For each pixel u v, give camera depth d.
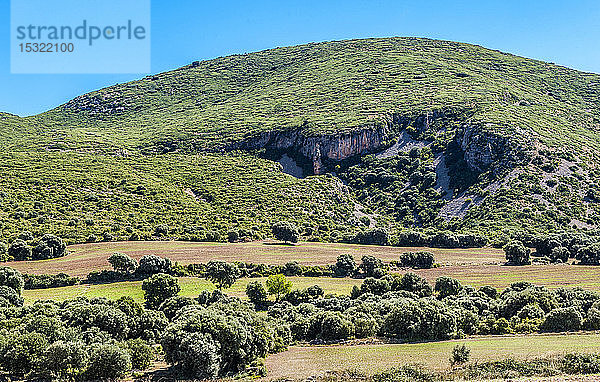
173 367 42.88
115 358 40.09
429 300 59.06
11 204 129.38
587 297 65.25
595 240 119.94
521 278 91.19
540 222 141.50
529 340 49.72
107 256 98.38
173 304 65.75
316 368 41.81
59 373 39.91
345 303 68.88
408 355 45.12
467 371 37.56
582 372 36.38
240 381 38.97
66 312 52.38
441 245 124.75
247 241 122.06
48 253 97.56
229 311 52.59
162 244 111.75
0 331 43.88
